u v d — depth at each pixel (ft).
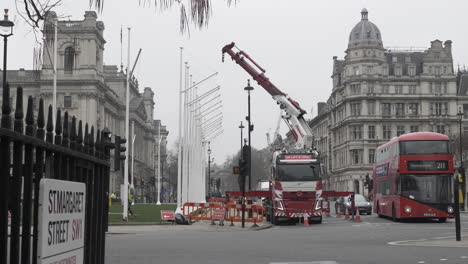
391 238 74.64
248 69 118.52
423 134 110.83
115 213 145.38
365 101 403.13
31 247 14.67
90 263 18.48
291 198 112.06
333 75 473.26
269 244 65.72
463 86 407.44
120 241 70.28
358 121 404.36
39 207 13.65
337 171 447.01
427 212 108.78
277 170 112.88
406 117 402.31
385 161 127.03
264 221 130.62
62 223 15.03
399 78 403.34
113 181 310.04
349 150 410.11
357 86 405.59
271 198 121.29
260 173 567.59
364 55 403.13
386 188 125.18
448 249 57.47
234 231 92.89
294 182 112.16
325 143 498.69
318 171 112.78
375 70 402.52
